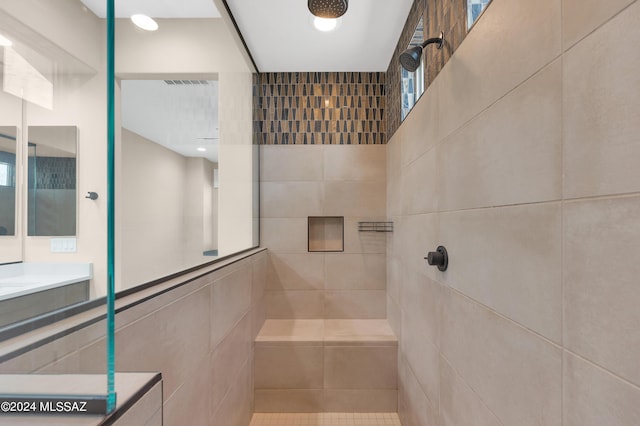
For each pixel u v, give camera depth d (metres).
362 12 1.55
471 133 0.85
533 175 0.59
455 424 0.96
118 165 0.77
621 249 0.41
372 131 2.23
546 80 0.55
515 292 0.65
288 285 2.22
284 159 2.23
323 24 1.66
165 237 0.97
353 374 1.83
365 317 2.21
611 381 0.42
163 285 0.86
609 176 0.42
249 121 1.99
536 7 0.57
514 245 0.65
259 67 2.17
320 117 2.24
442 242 1.08
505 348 0.68
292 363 1.83
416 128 1.43
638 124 0.38
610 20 0.42
